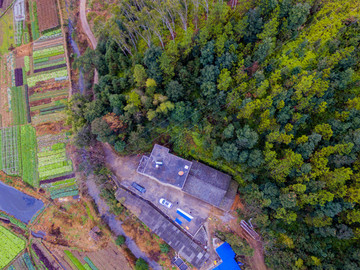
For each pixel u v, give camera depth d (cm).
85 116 6369
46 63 8900
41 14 9369
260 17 5350
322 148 5022
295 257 5131
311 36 5566
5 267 6856
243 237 6041
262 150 5672
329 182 4847
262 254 5819
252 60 5484
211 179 6253
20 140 8069
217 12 5369
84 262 6731
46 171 7638
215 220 6334
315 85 5003
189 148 6675
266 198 5441
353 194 4625
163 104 5912
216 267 5794
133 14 6956
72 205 7250
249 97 5512
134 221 6769
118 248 6700
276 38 5700
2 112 8475
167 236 6253
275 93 5069
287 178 5550
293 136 5391
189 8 6669
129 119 6253
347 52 5019
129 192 6838
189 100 6372
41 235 7081
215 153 5872
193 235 6225
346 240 5059
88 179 7381
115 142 6506
